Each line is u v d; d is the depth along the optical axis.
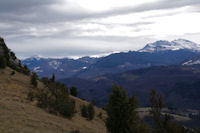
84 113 51.97
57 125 29.14
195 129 35.28
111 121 25.08
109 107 25.34
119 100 25.02
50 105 40.69
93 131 36.06
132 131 23.34
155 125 26.61
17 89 52.81
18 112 29.20
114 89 25.56
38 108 38.50
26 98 45.62
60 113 40.50
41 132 22.67
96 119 56.09
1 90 46.28
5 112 27.23
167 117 26.97
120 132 24.45
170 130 26.64
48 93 46.31
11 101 36.62
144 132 23.34
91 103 52.66
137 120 24.91
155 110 26.88
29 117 28.30
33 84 61.62
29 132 21.48
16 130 21.00
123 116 24.77
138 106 25.55
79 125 37.47
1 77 59.34
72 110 41.62
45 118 31.22
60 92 45.44
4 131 19.88
